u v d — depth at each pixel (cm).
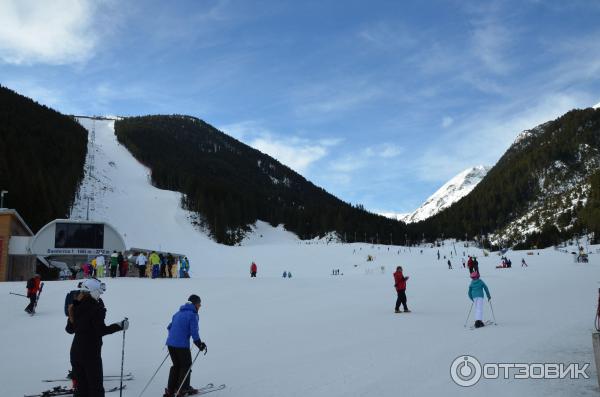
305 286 2761
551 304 1739
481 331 1220
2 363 1045
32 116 15038
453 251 10031
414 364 891
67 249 3812
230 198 16450
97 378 642
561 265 5316
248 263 7594
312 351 1073
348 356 992
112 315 1722
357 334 1266
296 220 18062
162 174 16050
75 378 659
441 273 4497
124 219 11531
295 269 7175
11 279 3816
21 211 8312
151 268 3272
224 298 2192
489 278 3266
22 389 831
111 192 13338
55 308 1825
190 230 12238
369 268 6919
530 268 4753
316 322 1512
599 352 657
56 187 10562
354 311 1752
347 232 17350
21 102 15875
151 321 1594
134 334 1375
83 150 15575
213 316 1700
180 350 760
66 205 10394
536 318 1410
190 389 768
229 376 884
